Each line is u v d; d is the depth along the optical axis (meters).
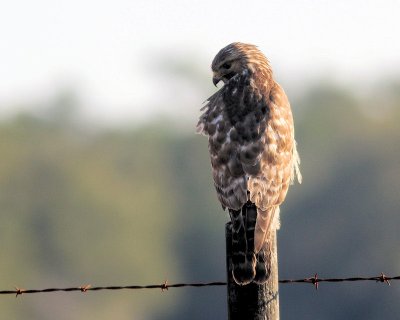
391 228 45.12
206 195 53.91
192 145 56.62
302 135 53.72
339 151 50.94
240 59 11.91
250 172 10.92
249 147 11.05
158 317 47.81
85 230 48.28
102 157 55.72
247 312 9.89
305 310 43.31
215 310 48.31
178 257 50.31
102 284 47.59
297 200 46.88
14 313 45.41
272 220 10.65
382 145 49.81
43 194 49.50
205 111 11.55
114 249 48.03
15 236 48.03
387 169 48.06
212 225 51.91
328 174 49.16
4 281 45.84
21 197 49.31
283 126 11.27
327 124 53.75
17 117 54.47
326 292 43.25
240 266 9.95
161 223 51.03
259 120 11.21
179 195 54.31
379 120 52.69
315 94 56.38
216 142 11.20
